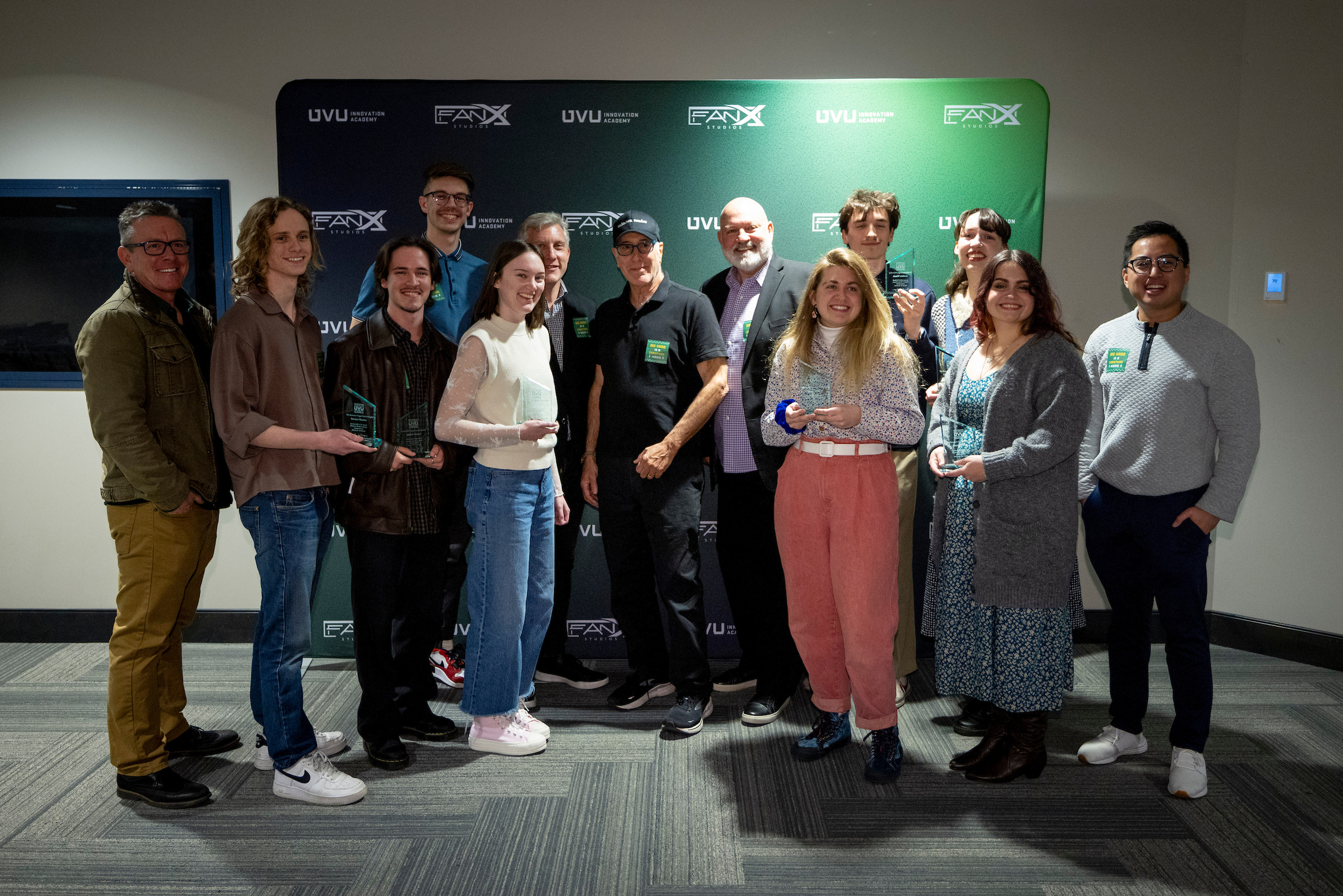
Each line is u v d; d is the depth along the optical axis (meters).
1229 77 3.46
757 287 2.99
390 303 2.48
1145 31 3.45
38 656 3.51
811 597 2.53
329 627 3.59
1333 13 3.25
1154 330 2.45
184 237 2.32
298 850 2.18
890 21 3.44
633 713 3.00
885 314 2.42
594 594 3.62
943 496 2.64
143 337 2.24
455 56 3.45
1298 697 3.12
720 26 3.44
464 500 2.74
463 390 2.45
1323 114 3.30
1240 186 3.50
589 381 3.06
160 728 2.45
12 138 3.47
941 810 2.36
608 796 2.44
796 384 2.49
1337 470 3.36
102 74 3.44
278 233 2.25
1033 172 3.45
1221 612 3.67
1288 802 2.39
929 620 2.69
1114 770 2.57
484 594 2.60
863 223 2.97
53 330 3.55
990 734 2.57
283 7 3.42
